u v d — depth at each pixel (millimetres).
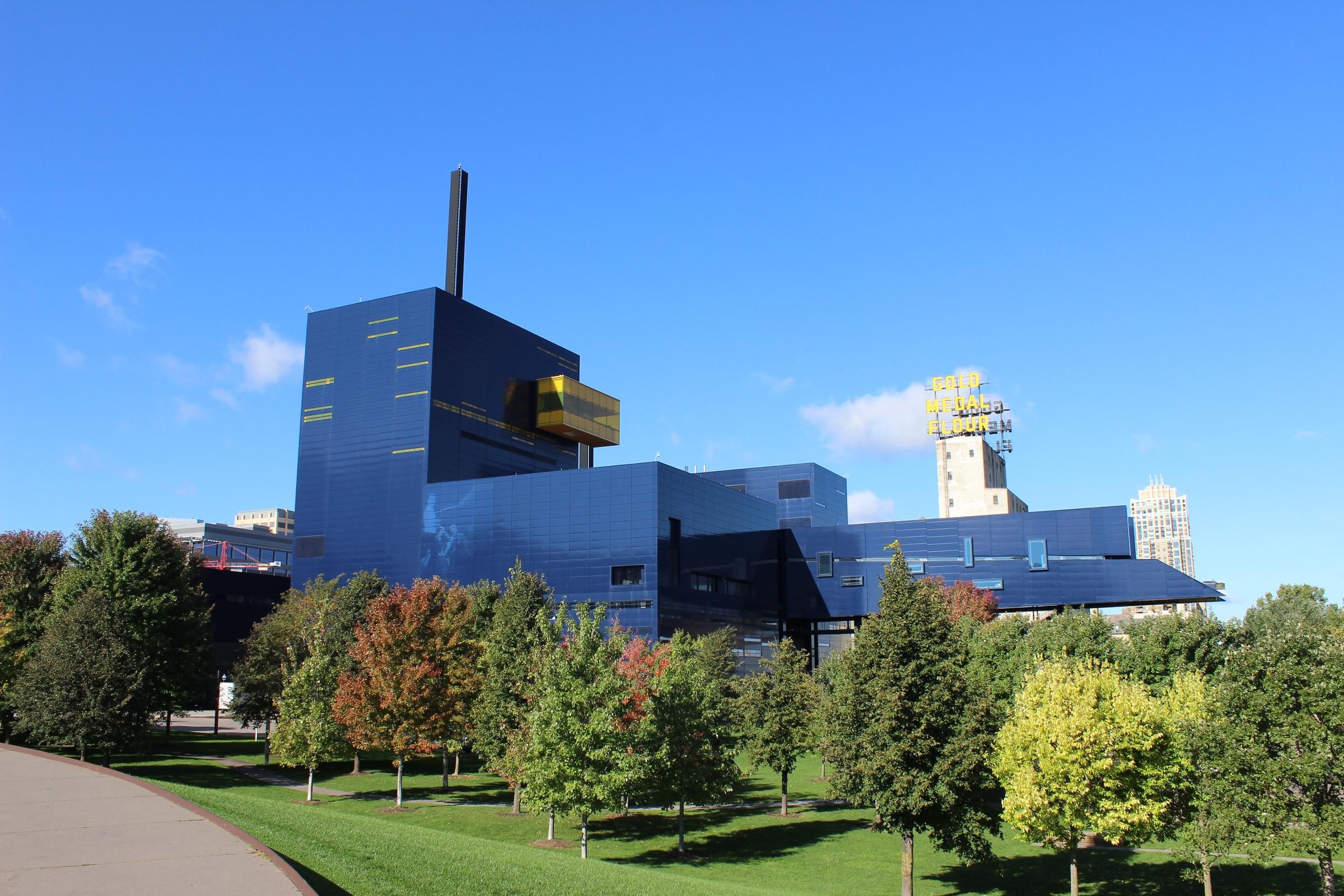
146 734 63688
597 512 124562
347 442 142500
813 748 62000
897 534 139250
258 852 17484
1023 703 43562
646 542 121125
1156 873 45406
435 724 59562
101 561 71938
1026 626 71750
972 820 41969
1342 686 33031
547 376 162500
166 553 75438
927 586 45312
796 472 188750
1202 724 36875
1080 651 61562
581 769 45906
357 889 20125
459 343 144000
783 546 146125
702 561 129500
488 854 27703
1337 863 46312
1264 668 35406
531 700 55781
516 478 129875
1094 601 126312
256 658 79812
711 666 89312
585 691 46469
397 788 60875
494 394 149875
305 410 146875
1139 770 40531
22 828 19234
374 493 139000
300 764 62750
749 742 62969
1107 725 40094
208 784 66375
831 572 142250
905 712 42531
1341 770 32750
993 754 43875
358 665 75250
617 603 121125
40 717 58500
